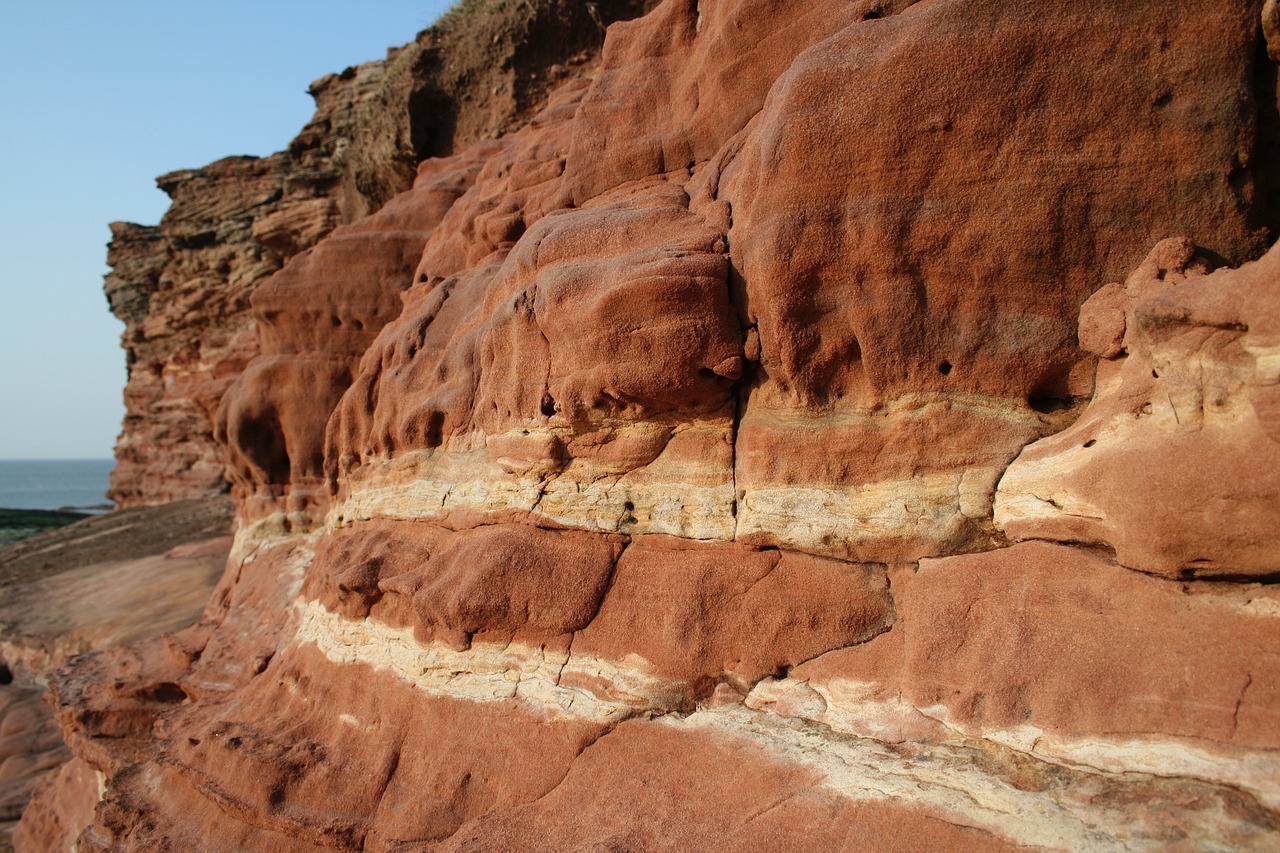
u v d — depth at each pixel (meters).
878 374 6.39
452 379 10.17
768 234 6.53
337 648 9.53
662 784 6.17
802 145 6.33
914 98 5.96
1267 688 4.37
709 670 6.70
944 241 6.09
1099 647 5.01
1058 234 5.91
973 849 4.70
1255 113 5.61
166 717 11.80
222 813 8.57
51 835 13.00
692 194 8.53
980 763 5.12
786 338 6.61
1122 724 4.72
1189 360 4.78
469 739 7.45
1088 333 5.83
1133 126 5.69
